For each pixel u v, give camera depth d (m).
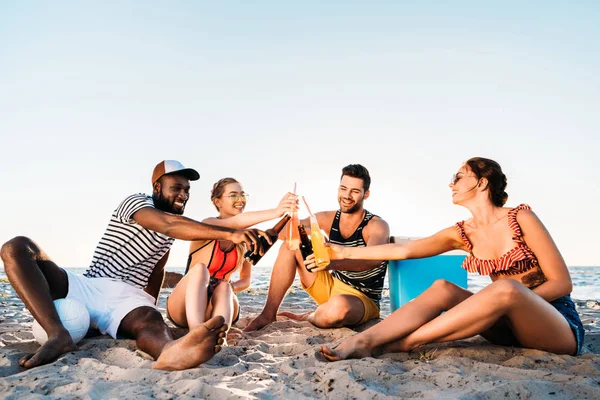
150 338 2.82
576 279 19.92
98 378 2.37
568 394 2.12
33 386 2.22
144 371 2.46
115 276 3.26
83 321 2.94
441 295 2.91
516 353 2.88
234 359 2.80
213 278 3.62
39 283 2.84
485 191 2.99
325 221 4.25
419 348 3.05
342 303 3.78
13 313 5.57
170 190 3.29
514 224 2.89
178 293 3.29
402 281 4.13
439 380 2.38
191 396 2.12
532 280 2.86
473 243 3.08
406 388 2.30
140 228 3.20
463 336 2.75
